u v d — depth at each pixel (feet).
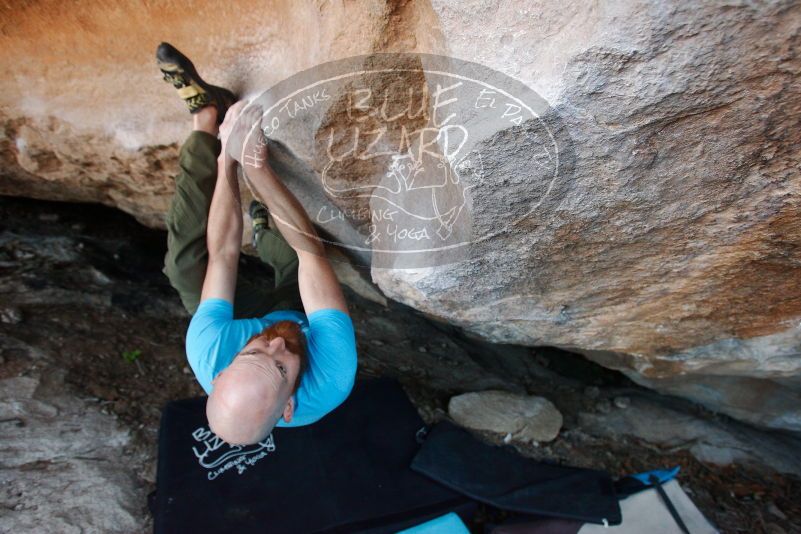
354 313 11.12
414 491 7.47
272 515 6.93
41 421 7.36
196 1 5.23
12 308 8.60
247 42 5.34
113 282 9.88
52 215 10.58
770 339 6.02
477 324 6.39
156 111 6.27
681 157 3.68
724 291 5.25
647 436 9.51
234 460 7.39
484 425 8.88
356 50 4.14
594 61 3.13
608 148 3.63
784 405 9.04
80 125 6.57
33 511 6.47
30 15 5.71
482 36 3.35
